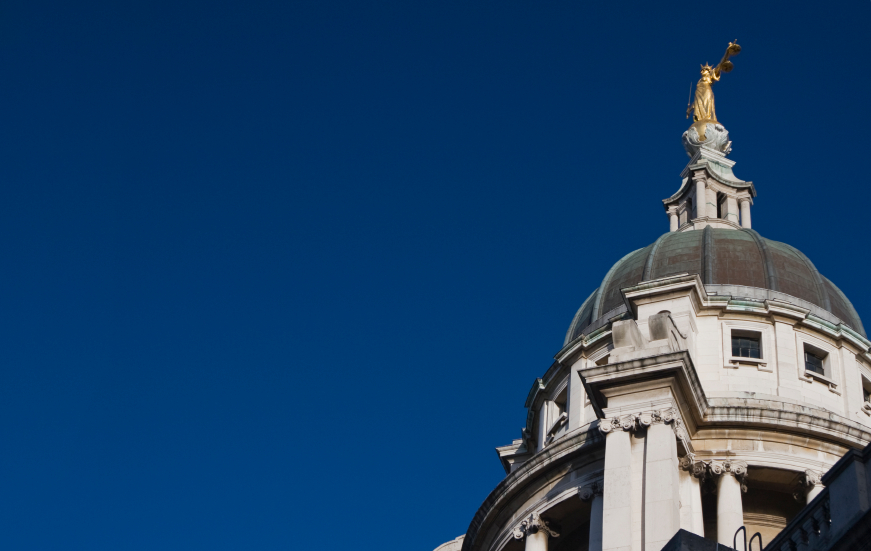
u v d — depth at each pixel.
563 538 56.38
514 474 56.28
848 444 54.50
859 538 26.41
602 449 53.47
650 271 64.38
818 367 59.88
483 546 58.41
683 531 29.56
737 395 56.66
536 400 64.25
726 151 77.19
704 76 81.06
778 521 54.81
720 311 59.62
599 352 60.91
